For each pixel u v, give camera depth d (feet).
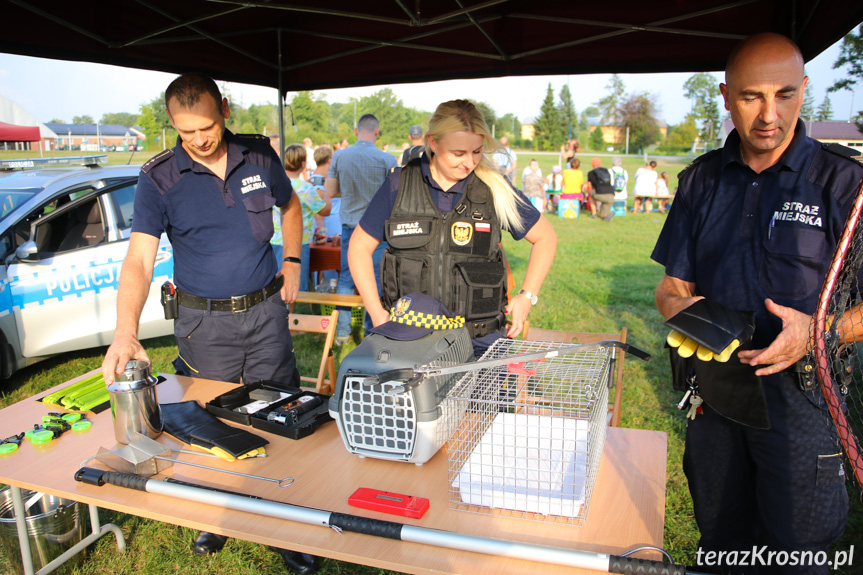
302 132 170.40
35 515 8.38
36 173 17.31
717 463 6.00
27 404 7.62
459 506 5.21
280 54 14.25
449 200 7.35
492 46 12.19
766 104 4.97
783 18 9.18
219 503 5.24
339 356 17.99
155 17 11.05
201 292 8.64
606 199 51.80
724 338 4.50
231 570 8.93
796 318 4.76
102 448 6.22
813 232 5.29
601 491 5.47
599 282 27.84
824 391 4.13
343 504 5.29
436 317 6.12
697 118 185.16
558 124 201.87
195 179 8.34
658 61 11.29
